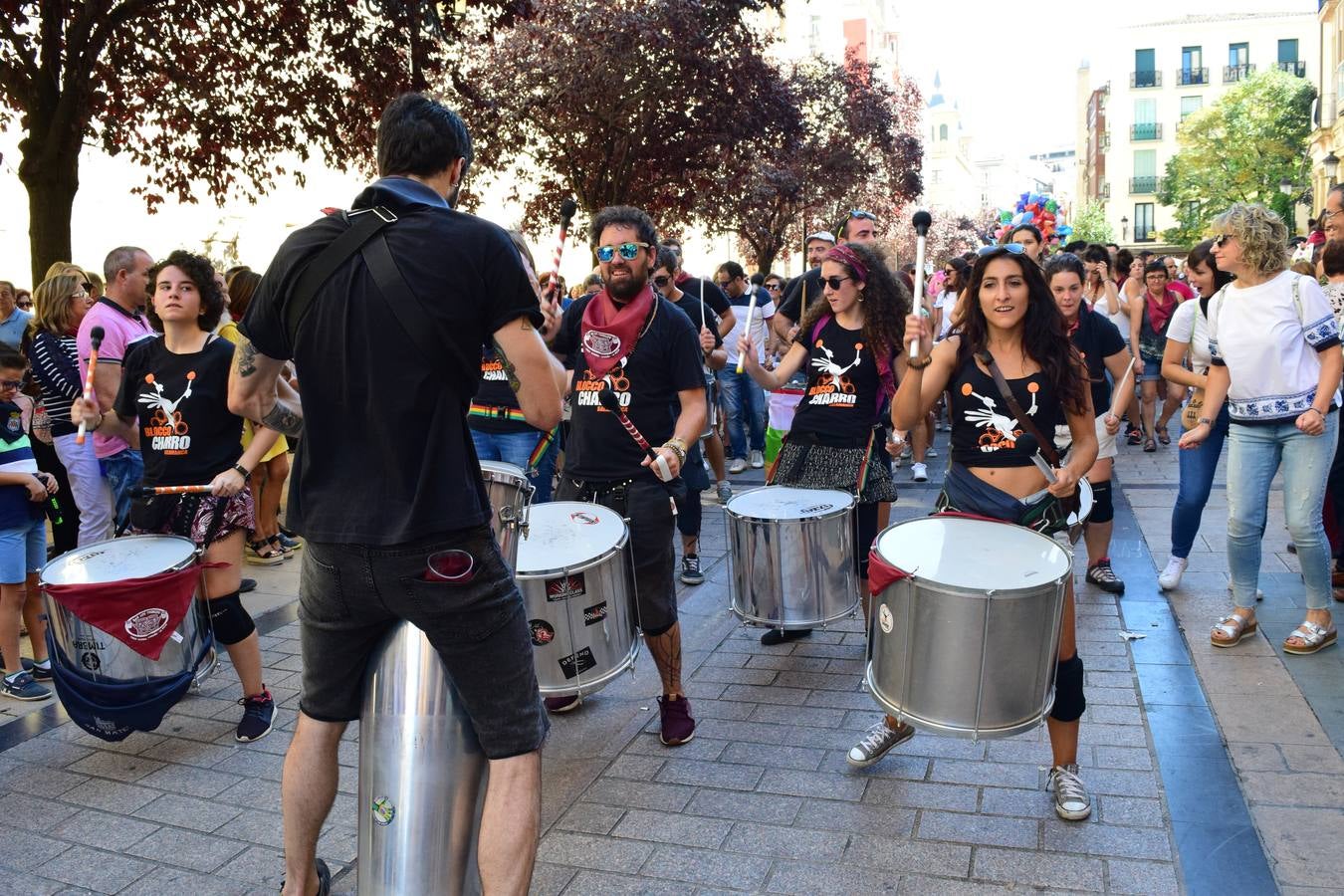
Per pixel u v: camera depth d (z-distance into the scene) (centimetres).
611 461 404
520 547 368
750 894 292
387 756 233
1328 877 288
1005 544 311
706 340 629
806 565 435
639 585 390
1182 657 454
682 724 391
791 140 1590
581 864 310
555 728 411
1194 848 305
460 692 233
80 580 369
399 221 221
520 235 324
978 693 288
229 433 418
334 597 231
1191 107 6019
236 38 915
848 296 455
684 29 1238
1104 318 532
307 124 945
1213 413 485
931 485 859
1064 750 328
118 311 528
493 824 231
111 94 876
